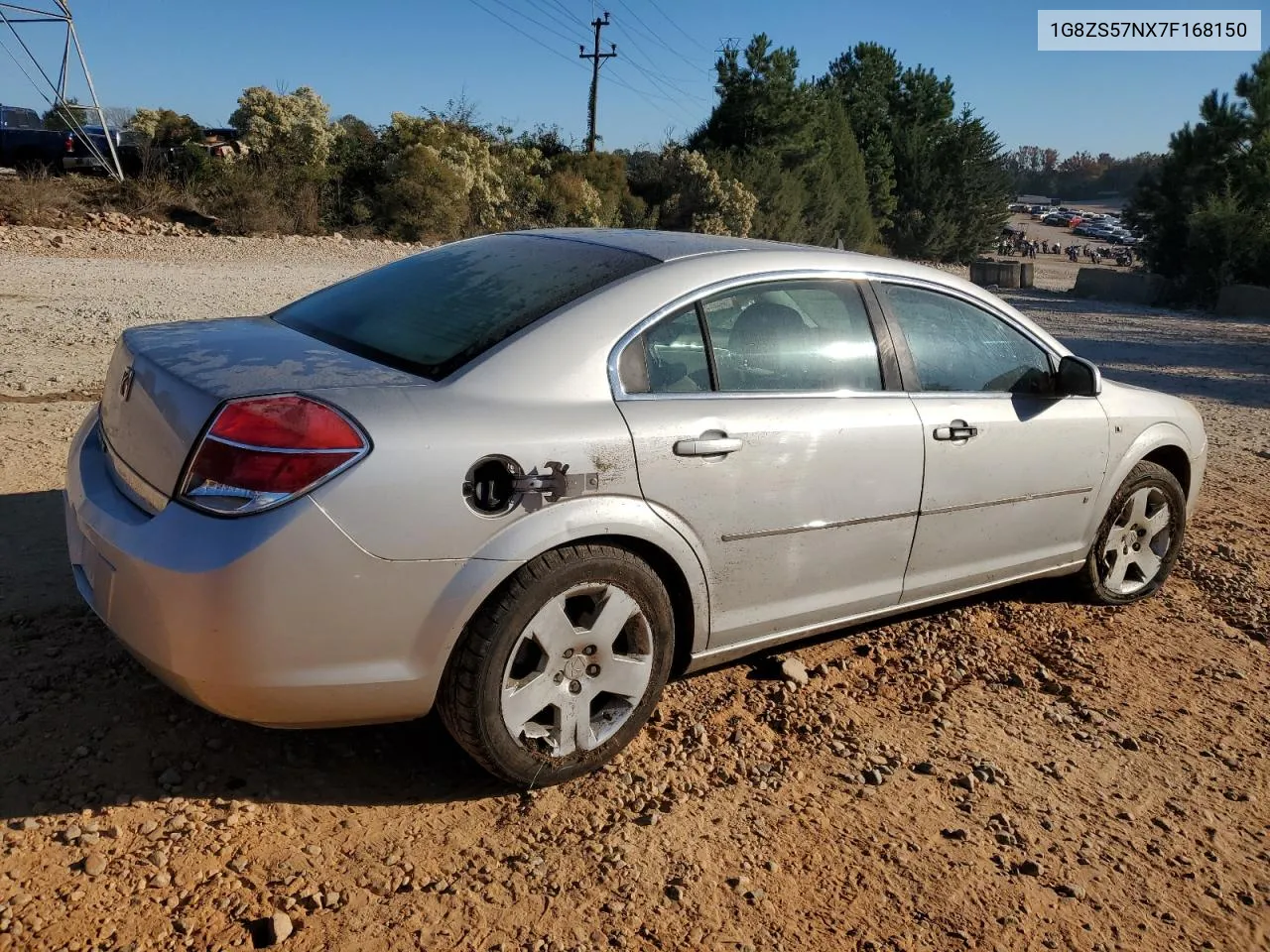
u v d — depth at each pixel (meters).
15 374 7.59
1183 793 3.46
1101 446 4.53
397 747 3.26
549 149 41.53
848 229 49.31
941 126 55.94
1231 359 17.06
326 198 27.88
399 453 2.67
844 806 3.20
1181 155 30.62
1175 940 2.78
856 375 3.72
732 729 3.55
